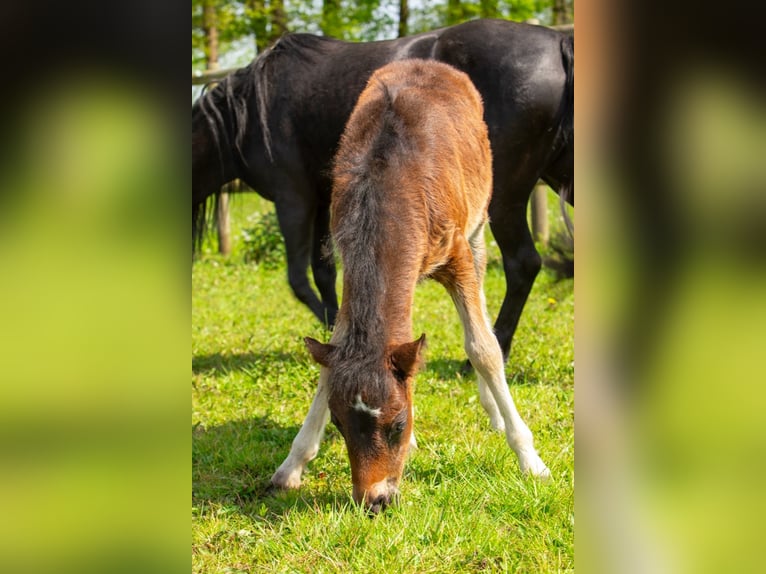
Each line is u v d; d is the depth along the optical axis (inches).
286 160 215.3
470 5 488.7
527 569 105.0
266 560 112.0
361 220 116.1
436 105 144.5
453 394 182.9
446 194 131.1
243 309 290.7
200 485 139.9
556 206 388.5
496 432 156.2
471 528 114.9
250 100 219.5
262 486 140.6
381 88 144.2
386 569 105.4
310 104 210.5
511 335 199.2
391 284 116.2
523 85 183.5
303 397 185.6
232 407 181.3
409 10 510.6
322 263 224.1
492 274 338.6
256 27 506.3
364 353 106.7
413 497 126.6
